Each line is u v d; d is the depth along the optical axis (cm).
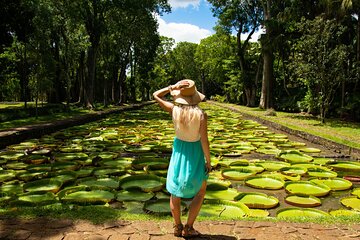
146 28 3209
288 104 2583
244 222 391
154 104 4525
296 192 635
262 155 1008
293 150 1026
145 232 355
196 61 6238
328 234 358
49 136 1325
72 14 2222
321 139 1212
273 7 2680
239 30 3331
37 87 1788
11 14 1675
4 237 338
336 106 2023
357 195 619
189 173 324
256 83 3341
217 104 4097
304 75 1736
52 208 425
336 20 1881
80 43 2262
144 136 1359
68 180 672
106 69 3222
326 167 845
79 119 1780
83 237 341
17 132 1188
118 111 2712
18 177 711
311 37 1655
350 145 1045
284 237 349
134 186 634
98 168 785
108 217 394
